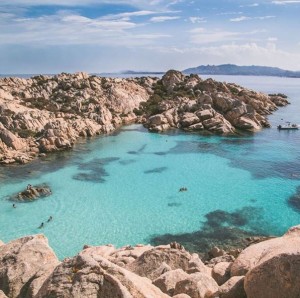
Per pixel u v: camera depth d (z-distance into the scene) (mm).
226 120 99562
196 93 126062
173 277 16469
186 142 85750
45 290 10672
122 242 39500
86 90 116250
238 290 12789
